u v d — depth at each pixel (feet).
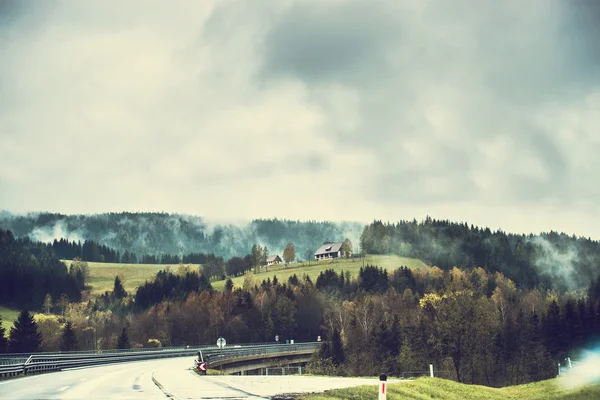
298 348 412.77
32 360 183.11
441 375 305.32
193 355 325.21
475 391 113.39
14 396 77.10
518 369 348.79
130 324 595.47
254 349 335.67
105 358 213.25
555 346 371.97
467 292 285.02
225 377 131.03
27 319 399.85
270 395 78.38
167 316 595.47
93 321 650.02
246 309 620.49
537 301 594.65
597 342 363.35
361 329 393.70
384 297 608.60
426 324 331.57
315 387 98.17
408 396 89.61
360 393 83.30
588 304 397.80
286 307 624.59
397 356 351.05
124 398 73.61
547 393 110.63
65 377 125.18
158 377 124.06
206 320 597.93
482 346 290.76
